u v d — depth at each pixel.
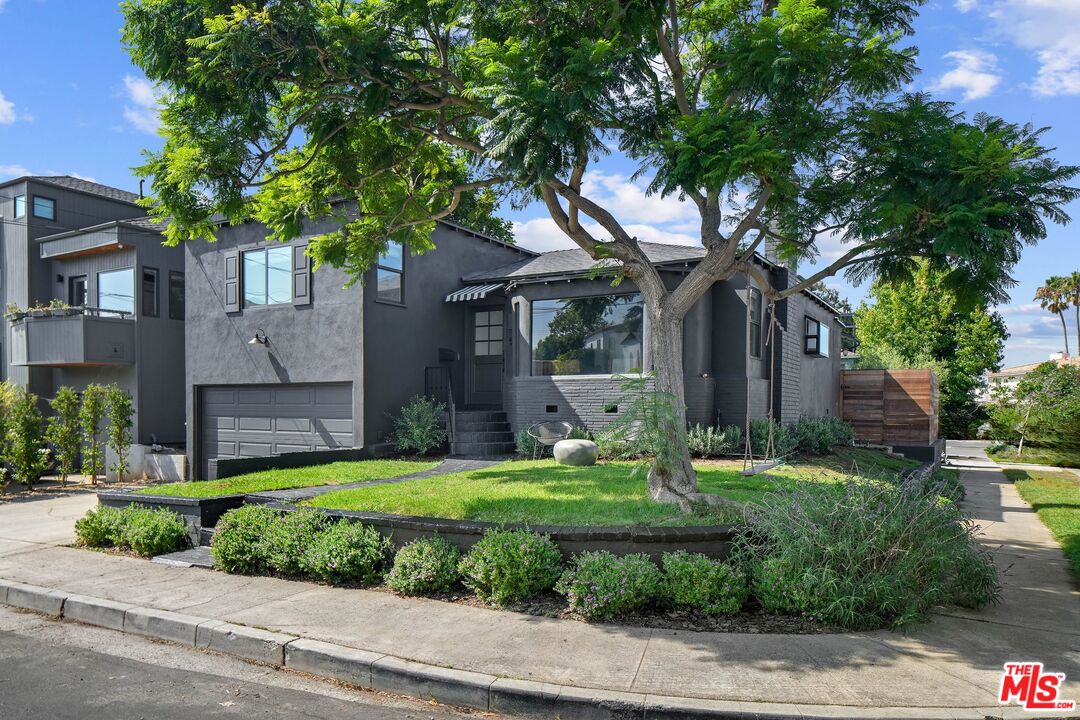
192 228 8.30
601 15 7.68
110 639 5.79
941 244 6.39
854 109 7.41
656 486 7.68
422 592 6.38
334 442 14.41
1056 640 5.16
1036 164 6.58
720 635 5.25
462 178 10.45
